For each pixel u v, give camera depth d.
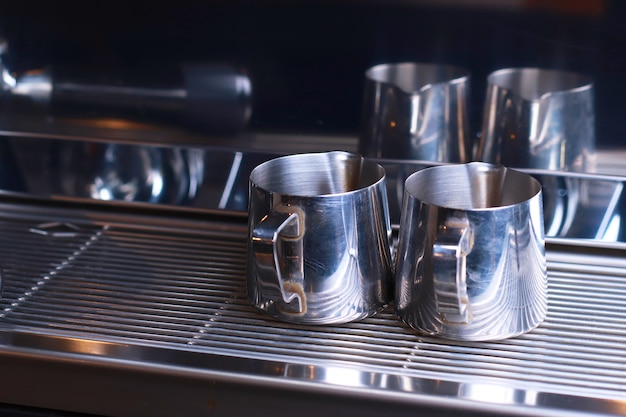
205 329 0.67
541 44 0.79
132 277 0.75
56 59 0.88
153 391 0.62
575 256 0.79
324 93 0.85
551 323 0.67
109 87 0.88
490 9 0.79
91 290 0.73
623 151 0.80
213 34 0.85
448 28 0.80
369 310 0.67
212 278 0.75
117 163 0.90
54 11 0.87
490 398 0.58
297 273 0.65
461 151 0.84
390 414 0.59
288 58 0.84
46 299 0.71
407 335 0.66
